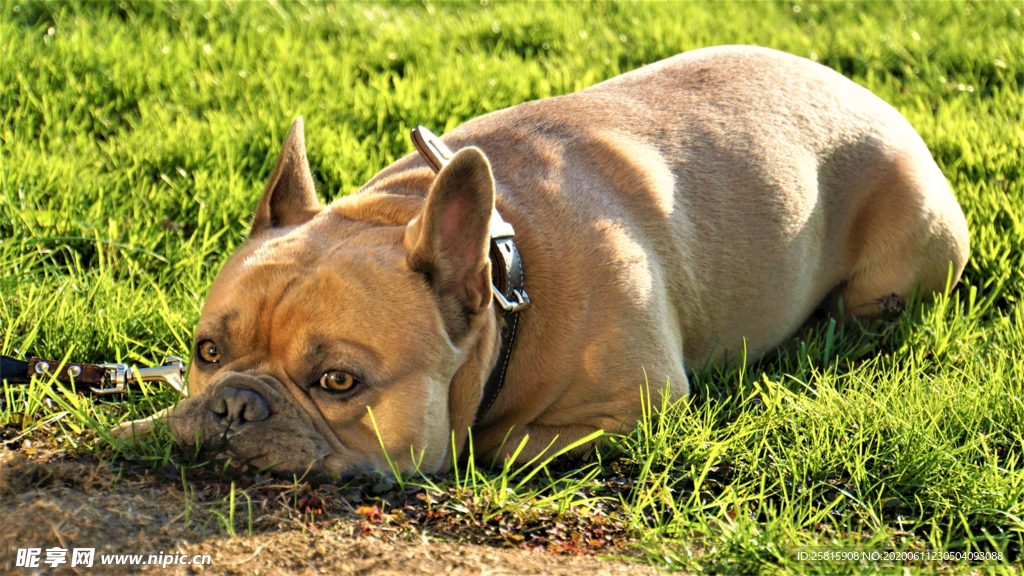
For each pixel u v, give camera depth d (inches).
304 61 410.6
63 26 427.5
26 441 174.4
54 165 297.4
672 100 239.0
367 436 167.0
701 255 224.2
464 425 182.2
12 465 156.2
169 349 227.6
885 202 260.7
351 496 161.0
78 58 378.9
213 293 176.1
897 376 227.3
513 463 197.2
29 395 187.2
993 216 309.3
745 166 232.8
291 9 498.3
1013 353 241.4
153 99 367.9
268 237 186.5
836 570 158.6
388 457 166.1
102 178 299.6
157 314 237.3
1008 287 288.8
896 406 212.4
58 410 189.8
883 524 180.4
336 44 454.6
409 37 459.5
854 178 255.3
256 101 370.0
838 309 274.1
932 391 221.0
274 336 163.6
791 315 250.5
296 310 162.4
